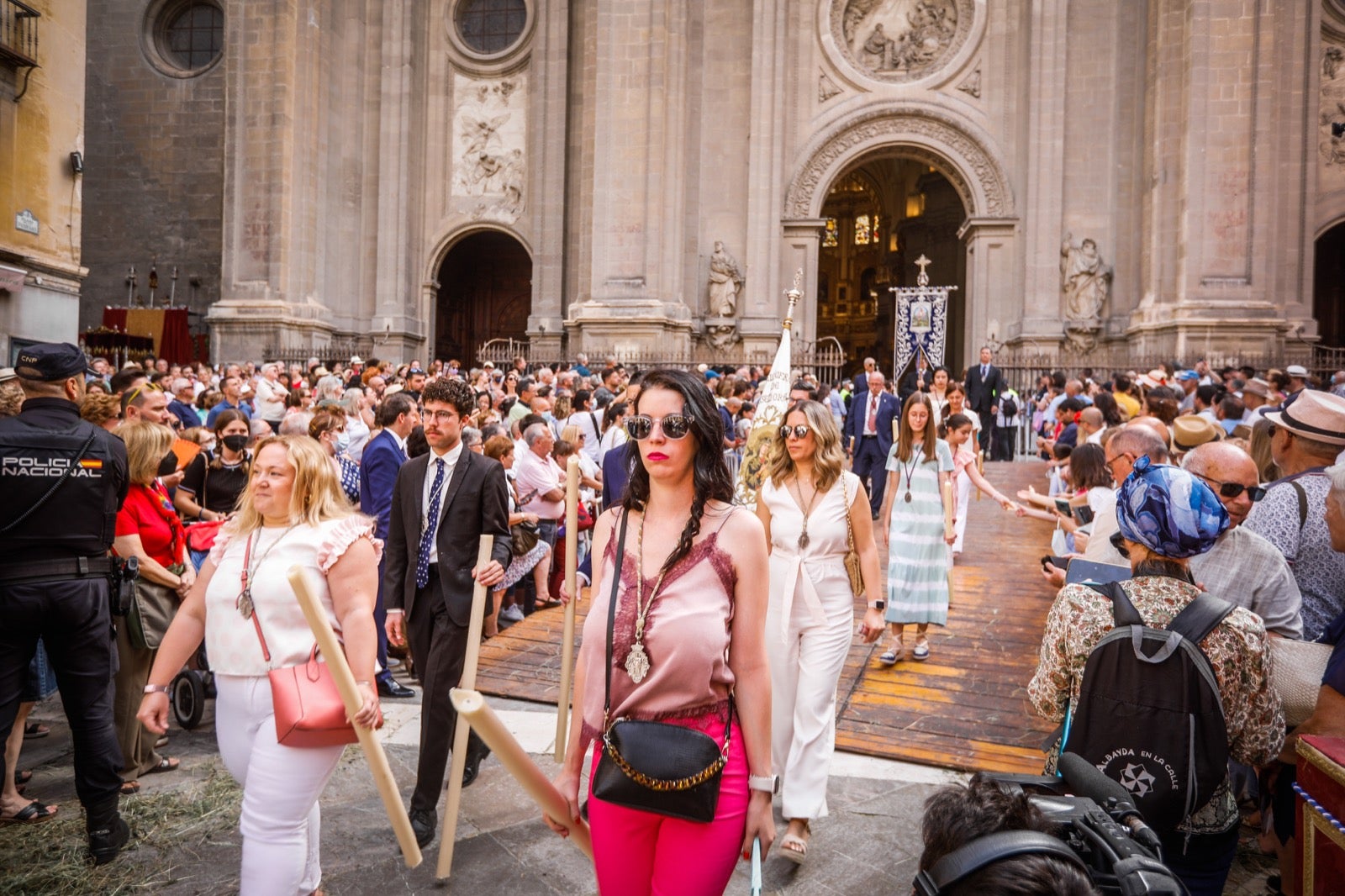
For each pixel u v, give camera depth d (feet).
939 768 16.30
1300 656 10.48
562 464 29.04
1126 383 46.75
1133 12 76.38
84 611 12.93
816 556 14.02
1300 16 72.74
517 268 104.42
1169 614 8.31
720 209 81.51
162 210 91.20
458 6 88.89
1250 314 67.87
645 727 7.47
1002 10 80.23
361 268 87.71
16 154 41.86
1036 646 22.93
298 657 10.17
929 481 21.52
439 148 88.84
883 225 131.64
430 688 14.12
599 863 8.04
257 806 9.76
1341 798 8.32
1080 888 4.85
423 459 15.16
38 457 12.62
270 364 61.36
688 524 8.05
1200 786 7.93
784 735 13.97
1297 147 72.54
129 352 79.66
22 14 41.68
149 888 12.55
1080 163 77.66
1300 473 13.19
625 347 76.84
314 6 82.89
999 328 79.41
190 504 22.04
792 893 12.39
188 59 92.32
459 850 13.57
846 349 141.90
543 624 26.17
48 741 18.19
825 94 82.53
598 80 78.69
